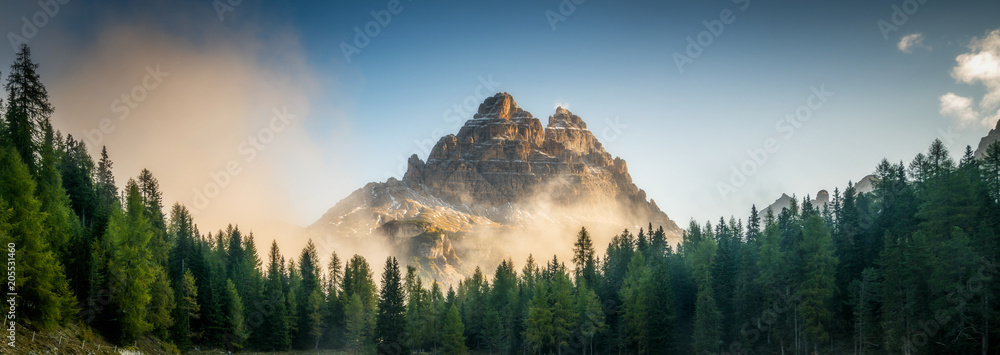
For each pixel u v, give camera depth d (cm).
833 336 8638
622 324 10069
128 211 7644
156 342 7912
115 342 6819
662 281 9706
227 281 10706
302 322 12644
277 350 11400
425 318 11838
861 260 8881
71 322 6322
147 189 10456
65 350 5469
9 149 5641
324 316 13262
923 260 6944
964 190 7125
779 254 8850
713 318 8806
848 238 9131
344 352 12100
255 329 11175
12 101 6172
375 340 10188
